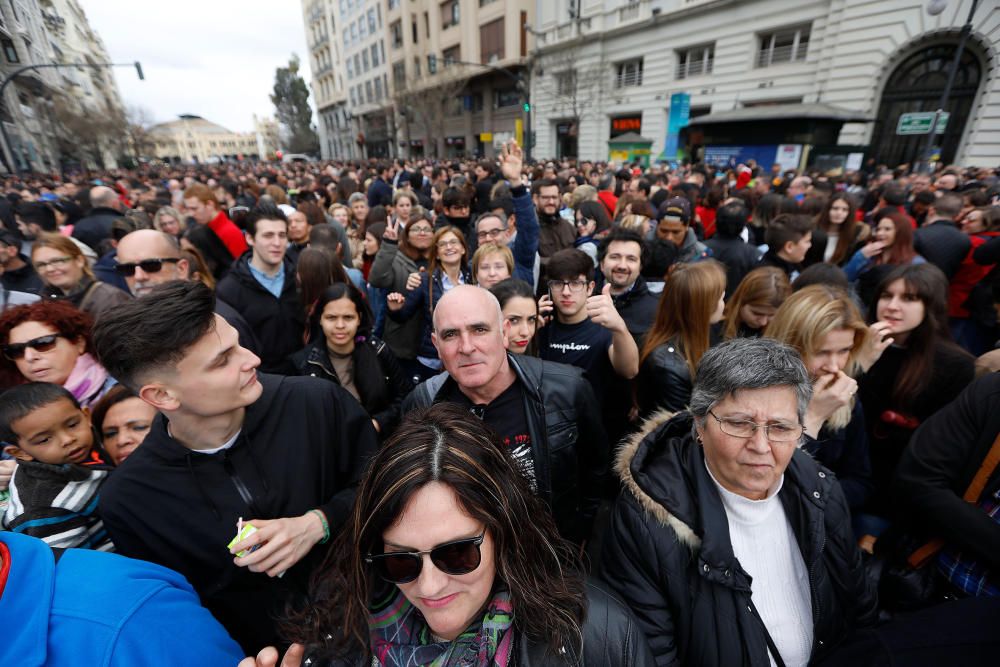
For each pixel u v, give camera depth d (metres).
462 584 0.84
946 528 1.40
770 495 1.29
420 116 37.19
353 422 1.52
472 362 1.63
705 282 2.13
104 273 3.57
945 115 11.45
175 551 1.19
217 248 4.23
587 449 1.99
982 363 1.98
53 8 49.44
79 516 1.34
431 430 0.86
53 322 1.85
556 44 25.64
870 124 15.15
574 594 0.95
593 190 6.05
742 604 1.21
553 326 2.69
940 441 1.46
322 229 4.04
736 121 13.84
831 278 2.57
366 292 4.30
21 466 1.34
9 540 0.80
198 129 108.38
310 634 0.91
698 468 1.31
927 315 1.95
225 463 1.21
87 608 0.78
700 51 20.14
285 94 72.56
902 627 0.90
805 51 16.91
